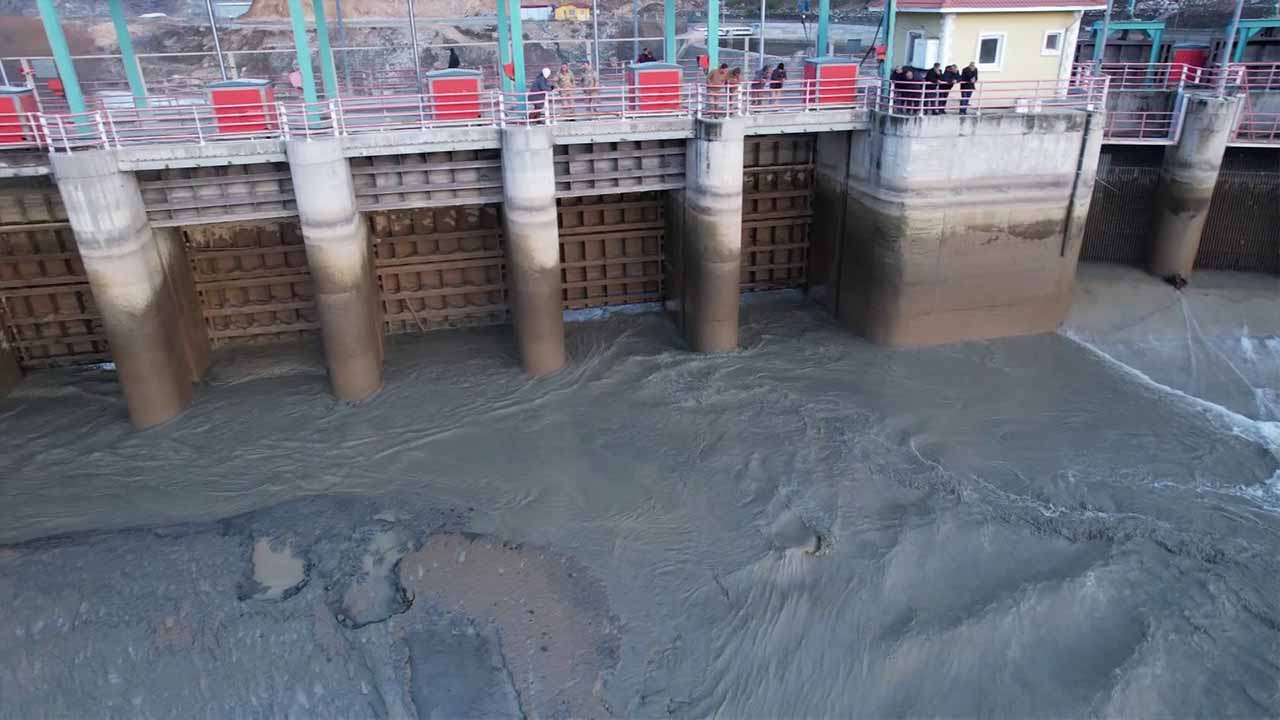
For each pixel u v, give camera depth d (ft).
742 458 59.47
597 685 43.32
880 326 74.49
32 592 48.75
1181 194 79.97
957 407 65.62
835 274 80.43
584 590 48.93
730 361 72.69
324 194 60.80
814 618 46.26
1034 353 73.67
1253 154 82.94
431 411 66.23
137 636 46.03
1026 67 75.56
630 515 54.54
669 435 62.44
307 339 77.97
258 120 64.23
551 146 64.39
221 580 49.78
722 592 48.26
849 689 42.75
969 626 45.29
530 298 67.82
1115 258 87.97
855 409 65.16
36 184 64.03
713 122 66.33
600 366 72.28
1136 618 46.01
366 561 51.29
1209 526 52.70
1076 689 42.22
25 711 42.14
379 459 60.80
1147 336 75.92
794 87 81.05
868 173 72.64
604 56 143.54
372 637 46.06
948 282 72.90
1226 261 86.43
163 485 58.34
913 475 57.36
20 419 66.13
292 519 54.80
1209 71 86.38
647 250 83.56
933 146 67.82
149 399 63.67
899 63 80.23
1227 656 43.86
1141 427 63.36
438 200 67.51
